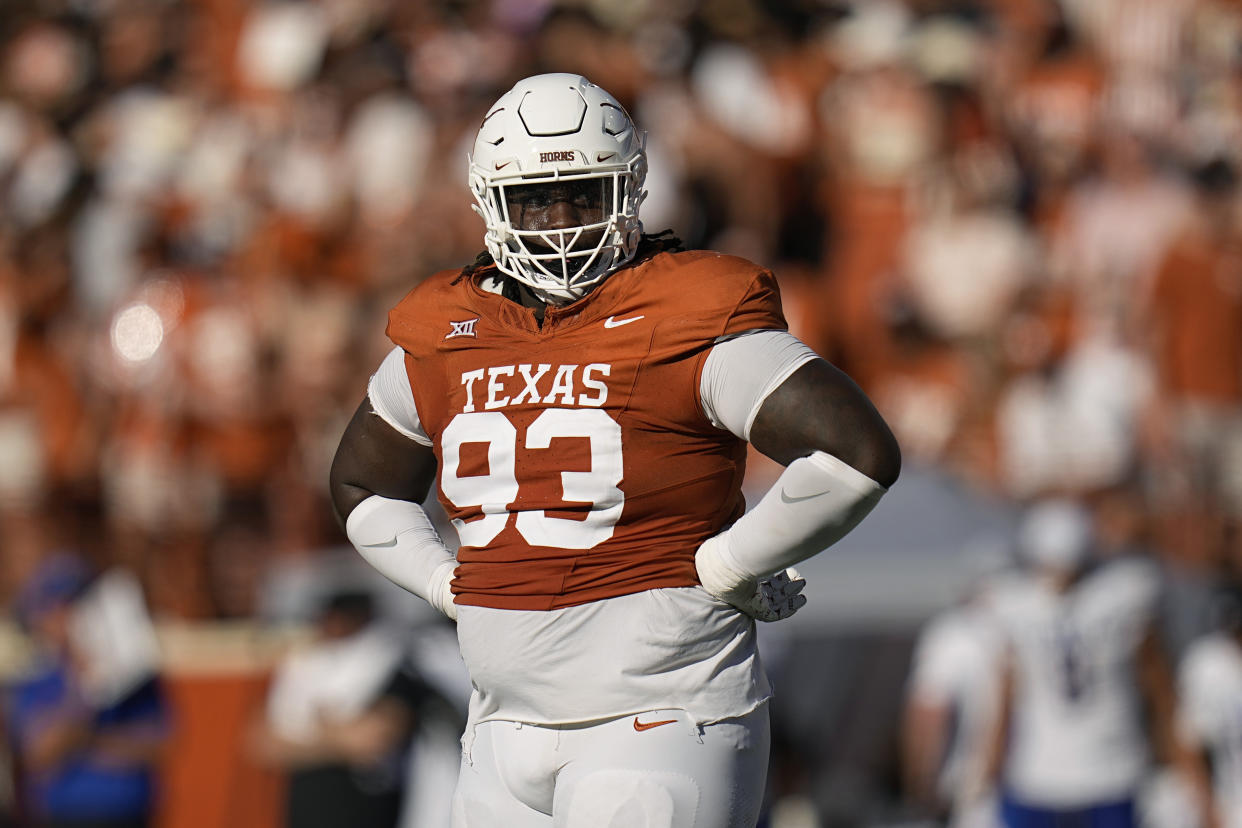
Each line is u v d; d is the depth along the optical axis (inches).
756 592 371.6
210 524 1168.2
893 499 1015.6
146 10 1716.3
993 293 1224.2
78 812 914.7
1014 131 1373.0
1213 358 1181.7
